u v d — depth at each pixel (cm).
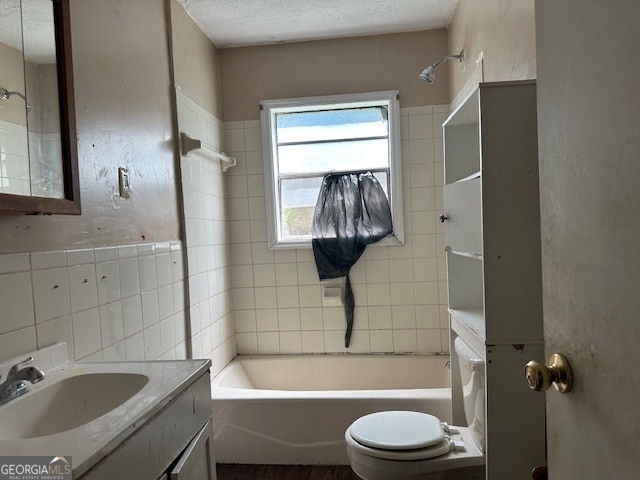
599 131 56
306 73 287
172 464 106
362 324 290
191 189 234
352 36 283
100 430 83
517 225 134
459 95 249
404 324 287
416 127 281
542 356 135
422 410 204
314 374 286
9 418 100
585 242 60
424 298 285
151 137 194
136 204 178
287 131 297
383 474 148
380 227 281
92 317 146
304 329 294
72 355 135
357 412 207
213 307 260
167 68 215
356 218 282
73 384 120
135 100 181
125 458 85
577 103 61
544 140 71
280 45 288
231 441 214
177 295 213
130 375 120
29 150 117
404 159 282
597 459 59
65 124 125
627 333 52
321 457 209
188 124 236
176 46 224
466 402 173
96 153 152
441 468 147
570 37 62
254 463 213
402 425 163
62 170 124
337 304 287
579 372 63
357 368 283
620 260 53
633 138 49
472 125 188
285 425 211
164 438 102
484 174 135
